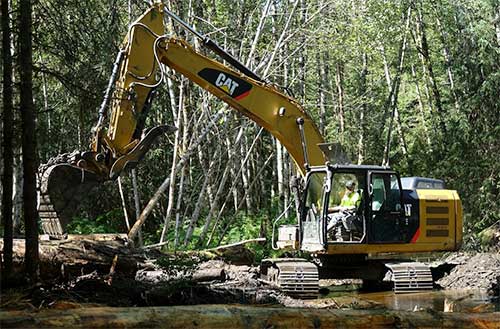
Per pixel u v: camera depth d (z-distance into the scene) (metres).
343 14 21.75
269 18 22.20
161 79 11.87
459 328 7.13
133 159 11.03
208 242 19.48
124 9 18.67
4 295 8.00
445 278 14.17
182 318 6.38
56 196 10.10
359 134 27.61
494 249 17.42
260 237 20.11
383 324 6.99
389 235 13.60
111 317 6.13
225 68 13.17
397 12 24.50
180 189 18.67
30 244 8.90
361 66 28.64
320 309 7.06
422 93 33.25
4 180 8.77
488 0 23.83
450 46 27.20
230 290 11.34
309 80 27.72
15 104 10.17
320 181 13.62
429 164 25.14
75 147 13.95
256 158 30.58
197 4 20.73
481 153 22.08
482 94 22.58
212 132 21.50
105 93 10.96
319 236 13.35
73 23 10.42
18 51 9.13
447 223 14.10
